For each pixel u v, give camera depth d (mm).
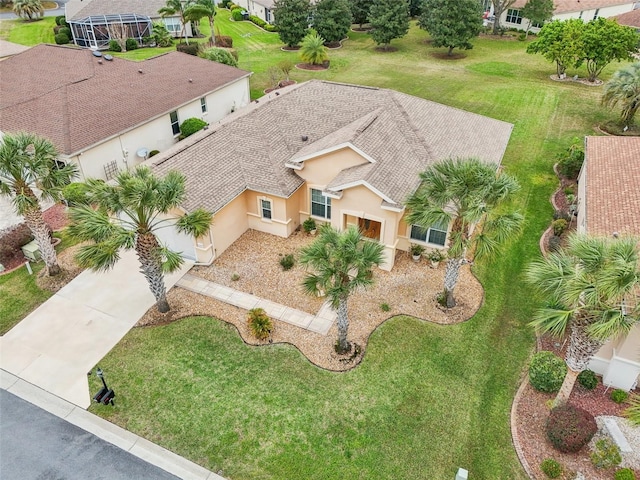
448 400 15711
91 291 20547
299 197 23859
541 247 22969
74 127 27234
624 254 11844
